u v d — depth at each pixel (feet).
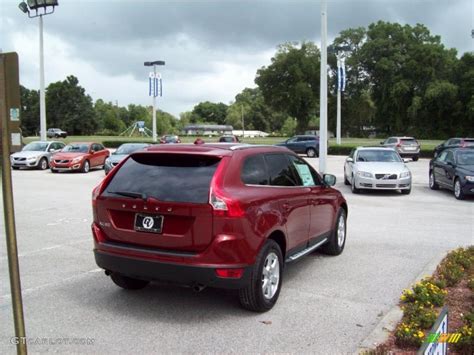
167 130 424.46
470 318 14.48
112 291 18.94
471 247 24.67
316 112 273.13
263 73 263.70
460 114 253.85
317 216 21.62
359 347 13.93
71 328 15.37
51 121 379.76
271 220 16.87
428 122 266.57
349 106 281.74
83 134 383.04
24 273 21.36
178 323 15.80
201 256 15.12
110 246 16.49
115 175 17.25
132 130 353.92
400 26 275.80
